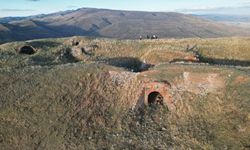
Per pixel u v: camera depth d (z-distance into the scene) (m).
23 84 28.67
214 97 24.98
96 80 28.80
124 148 21.95
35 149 22.69
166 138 22.66
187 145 21.55
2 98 26.95
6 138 23.45
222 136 21.41
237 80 25.28
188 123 23.70
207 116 23.83
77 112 25.80
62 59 45.78
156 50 41.00
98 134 23.66
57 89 27.95
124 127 24.09
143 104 26.55
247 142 20.20
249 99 23.28
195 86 26.12
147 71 27.88
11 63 41.34
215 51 42.28
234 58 40.41
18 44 50.22
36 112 25.72
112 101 26.97
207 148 20.78
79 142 22.81
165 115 25.23
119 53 47.03
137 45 48.09
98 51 48.56
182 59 37.94
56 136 23.50
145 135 23.17
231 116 22.83
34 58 44.53
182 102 25.50
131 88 27.36
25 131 24.05
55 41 55.72
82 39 54.75
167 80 26.72
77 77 29.12
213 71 26.45
